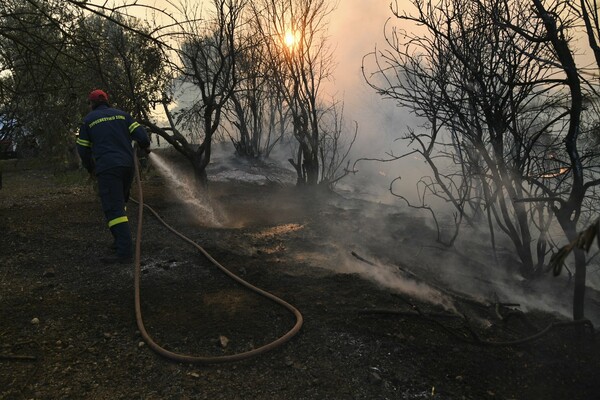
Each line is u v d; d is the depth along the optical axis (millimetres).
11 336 2965
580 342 3043
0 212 6242
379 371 2715
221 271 4219
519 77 3516
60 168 7770
